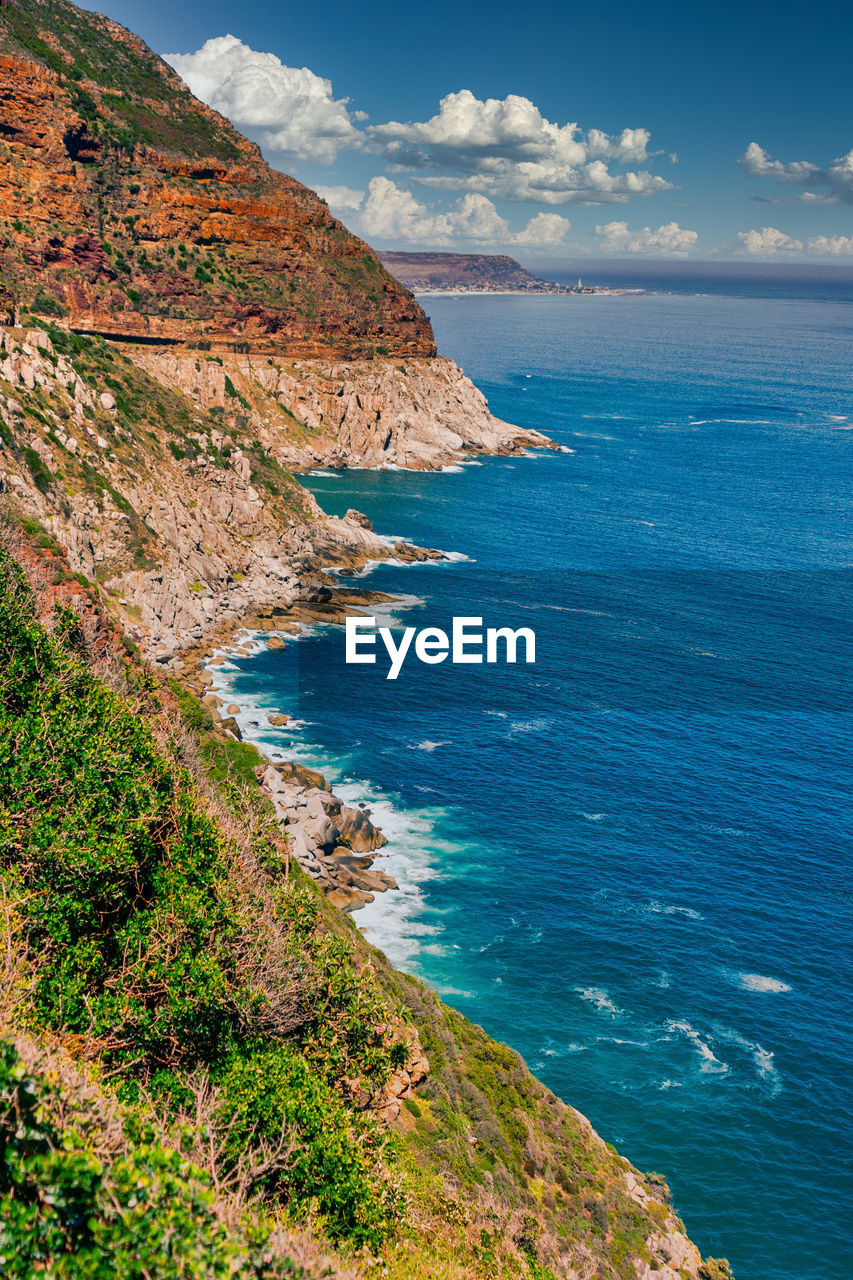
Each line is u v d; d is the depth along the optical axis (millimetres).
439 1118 35688
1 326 105938
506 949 59344
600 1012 55188
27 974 21828
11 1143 12523
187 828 32688
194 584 109375
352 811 68688
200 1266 12109
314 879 59188
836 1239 42938
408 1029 38719
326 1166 22297
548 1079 50031
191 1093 21953
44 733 30641
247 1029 26266
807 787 81625
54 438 98750
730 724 93375
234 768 60406
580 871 68000
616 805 77250
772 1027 54938
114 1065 21234
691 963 59594
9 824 26156
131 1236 11891
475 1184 32969
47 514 85312
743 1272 41000
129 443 112062
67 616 48094
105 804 29719
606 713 94562
